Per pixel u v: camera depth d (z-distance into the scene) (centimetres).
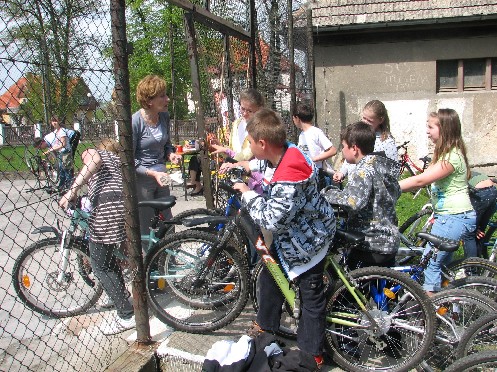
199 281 347
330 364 315
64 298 386
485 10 859
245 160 402
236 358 285
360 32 927
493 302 290
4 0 234
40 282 378
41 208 755
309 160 272
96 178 350
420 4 890
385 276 293
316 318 285
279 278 302
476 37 907
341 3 919
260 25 692
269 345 296
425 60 930
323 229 278
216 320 341
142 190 393
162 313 345
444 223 333
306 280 284
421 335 296
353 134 303
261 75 649
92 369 305
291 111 762
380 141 376
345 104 964
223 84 506
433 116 328
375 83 952
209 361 285
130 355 315
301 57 950
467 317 303
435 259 320
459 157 320
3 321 368
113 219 346
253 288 342
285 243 280
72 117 285
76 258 388
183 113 1861
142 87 376
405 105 948
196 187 835
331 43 951
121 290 360
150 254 340
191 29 402
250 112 411
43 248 377
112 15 281
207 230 366
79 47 272
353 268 318
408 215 645
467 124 938
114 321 367
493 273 336
